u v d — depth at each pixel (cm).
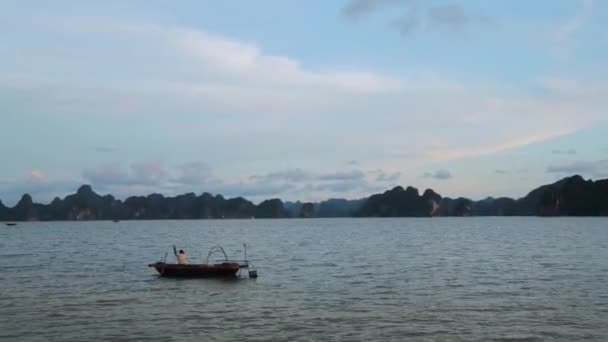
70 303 3061
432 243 8719
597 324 2480
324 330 2408
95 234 13850
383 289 3522
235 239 10838
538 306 2888
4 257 6250
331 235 12462
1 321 2592
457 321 2561
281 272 4547
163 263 4106
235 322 2572
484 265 4981
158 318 2667
